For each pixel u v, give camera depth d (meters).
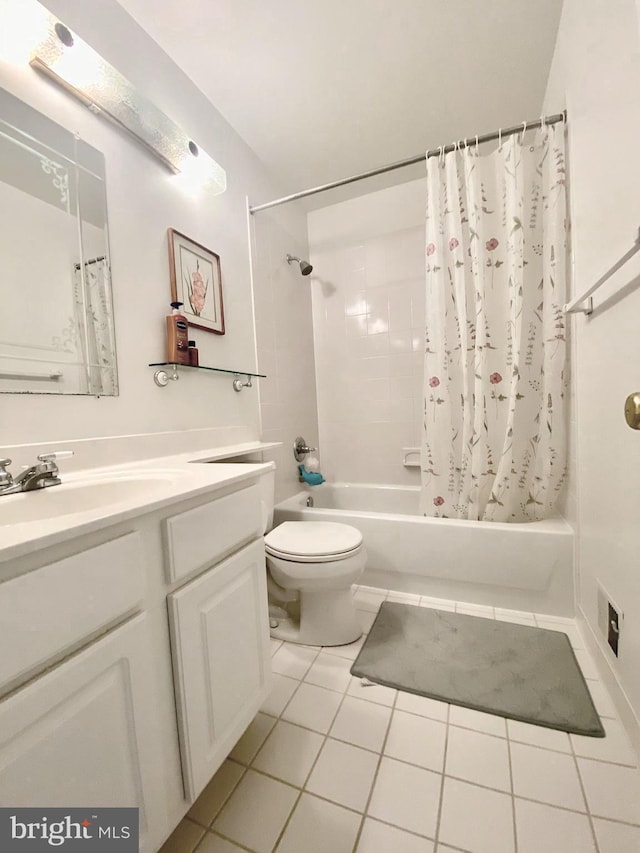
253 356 1.92
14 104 0.93
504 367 1.59
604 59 0.97
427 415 1.71
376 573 1.74
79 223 1.07
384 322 2.42
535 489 1.58
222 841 0.74
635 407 0.70
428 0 1.25
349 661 1.26
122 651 0.57
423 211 2.28
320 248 2.56
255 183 1.99
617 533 0.97
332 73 1.53
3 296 0.90
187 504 0.72
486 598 1.55
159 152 1.33
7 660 0.42
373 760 0.90
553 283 1.44
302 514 1.88
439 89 1.62
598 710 1.00
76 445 1.01
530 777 0.84
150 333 1.30
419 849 0.71
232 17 1.28
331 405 2.57
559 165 1.41
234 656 0.83
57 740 0.47
